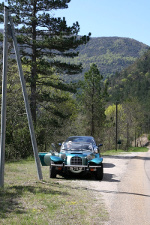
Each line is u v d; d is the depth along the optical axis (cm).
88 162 1249
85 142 1424
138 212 739
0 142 961
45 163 1314
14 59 2456
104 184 1144
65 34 2611
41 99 2695
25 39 2475
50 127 3145
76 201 818
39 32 2630
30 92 2650
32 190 922
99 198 878
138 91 19800
